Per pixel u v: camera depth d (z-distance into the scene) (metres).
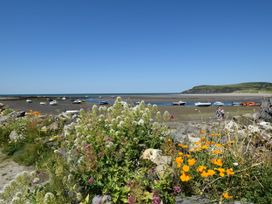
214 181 6.02
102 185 6.29
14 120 17.50
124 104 9.66
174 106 69.50
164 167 6.41
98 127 8.95
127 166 6.91
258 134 8.62
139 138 8.02
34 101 101.31
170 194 5.90
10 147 13.71
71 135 9.15
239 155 6.53
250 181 5.95
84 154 7.25
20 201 5.42
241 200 5.57
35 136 13.68
